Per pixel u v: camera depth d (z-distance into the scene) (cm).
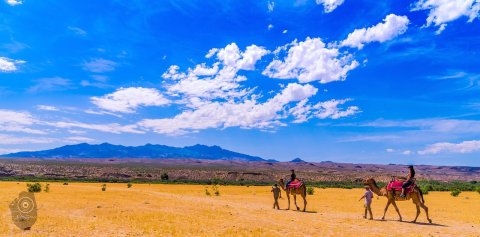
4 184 5800
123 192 4316
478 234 1900
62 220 2083
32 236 1652
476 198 4769
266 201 3859
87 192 4219
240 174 15150
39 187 4266
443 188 8344
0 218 2083
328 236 1828
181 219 2244
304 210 2891
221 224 2095
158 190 5616
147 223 2072
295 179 2969
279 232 1905
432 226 2152
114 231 1836
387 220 2392
